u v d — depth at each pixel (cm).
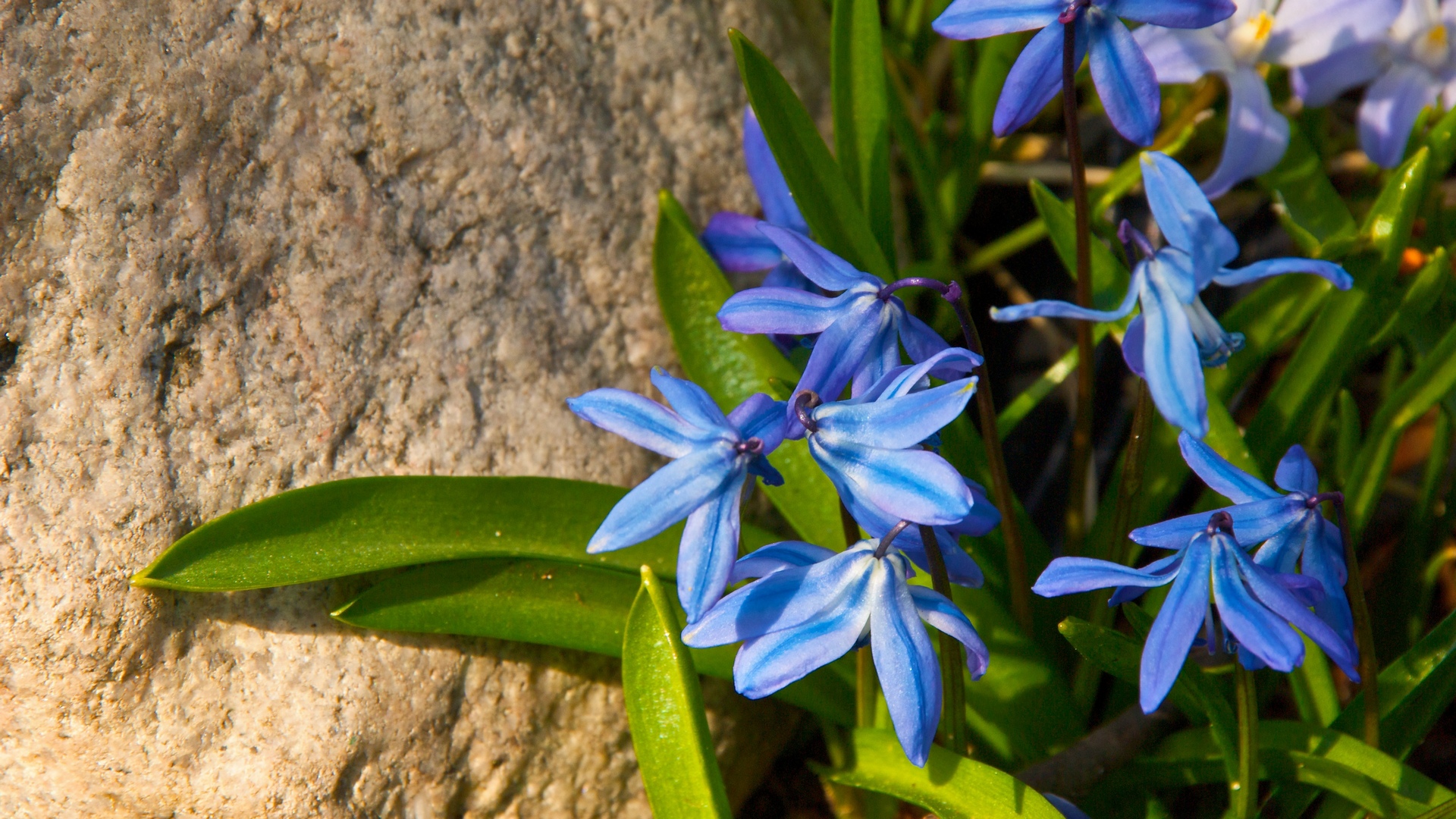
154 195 34
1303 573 32
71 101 34
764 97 35
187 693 34
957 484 31
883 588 31
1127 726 35
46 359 34
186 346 34
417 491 34
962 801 33
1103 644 33
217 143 35
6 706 34
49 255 34
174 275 34
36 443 34
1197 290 31
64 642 33
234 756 34
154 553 34
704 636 31
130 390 34
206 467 34
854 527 33
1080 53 33
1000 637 35
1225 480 32
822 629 31
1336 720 34
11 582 33
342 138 35
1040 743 35
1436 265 35
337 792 34
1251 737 32
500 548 34
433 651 35
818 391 32
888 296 32
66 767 34
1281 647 31
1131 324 32
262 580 33
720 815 32
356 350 35
